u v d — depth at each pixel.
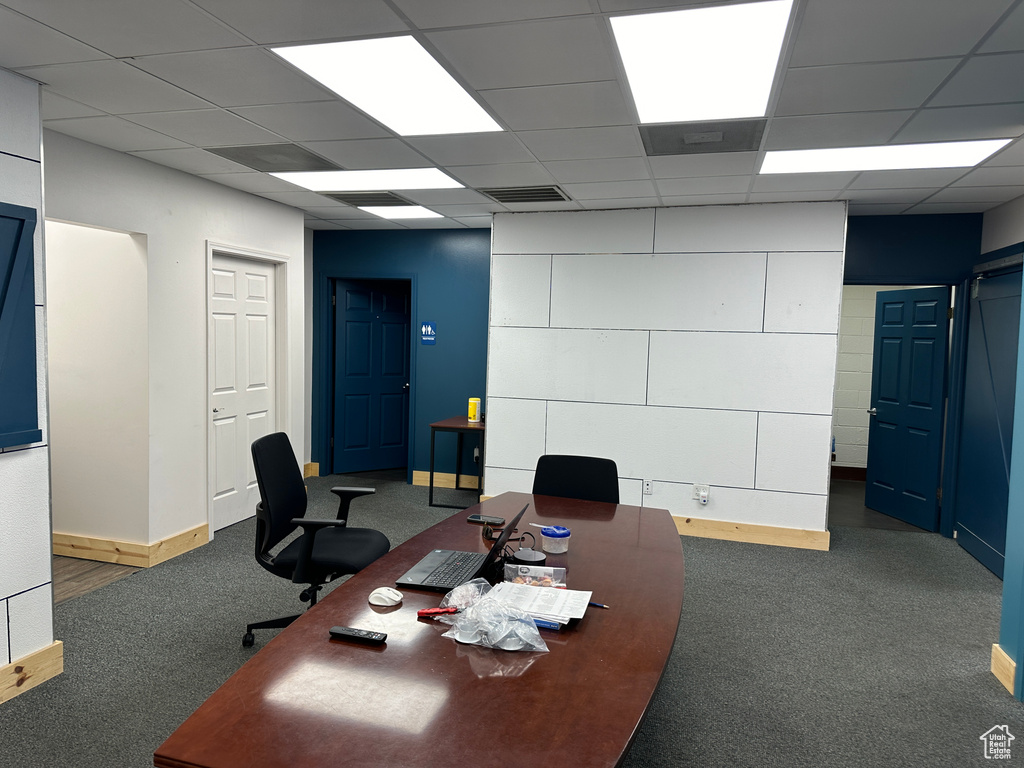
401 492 6.25
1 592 2.59
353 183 4.49
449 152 3.64
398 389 7.38
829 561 4.54
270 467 3.02
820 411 4.78
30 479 2.69
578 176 4.12
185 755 1.23
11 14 2.11
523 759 1.23
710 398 4.99
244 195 4.83
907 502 5.62
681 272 5.00
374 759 1.22
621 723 1.36
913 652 3.19
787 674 2.95
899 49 2.24
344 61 2.46
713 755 2.34
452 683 1.50
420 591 2.05
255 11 2.08
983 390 4.66
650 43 2.25
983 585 4.14
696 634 3.34
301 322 5.62
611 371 5.19
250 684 1.47
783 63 2.38
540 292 5.32
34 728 2.40
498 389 5.45
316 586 2.92
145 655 2.96
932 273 5.11
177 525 4.31
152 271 4.00
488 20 2.11
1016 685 2.76
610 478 3.38
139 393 4.01
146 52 2.40
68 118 3.14
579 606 1.89
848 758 2.34
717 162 3.72
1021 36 2.13
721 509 5.01
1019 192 4.26
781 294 4.80
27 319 2.62
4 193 2.56
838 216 4.66
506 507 3.14
